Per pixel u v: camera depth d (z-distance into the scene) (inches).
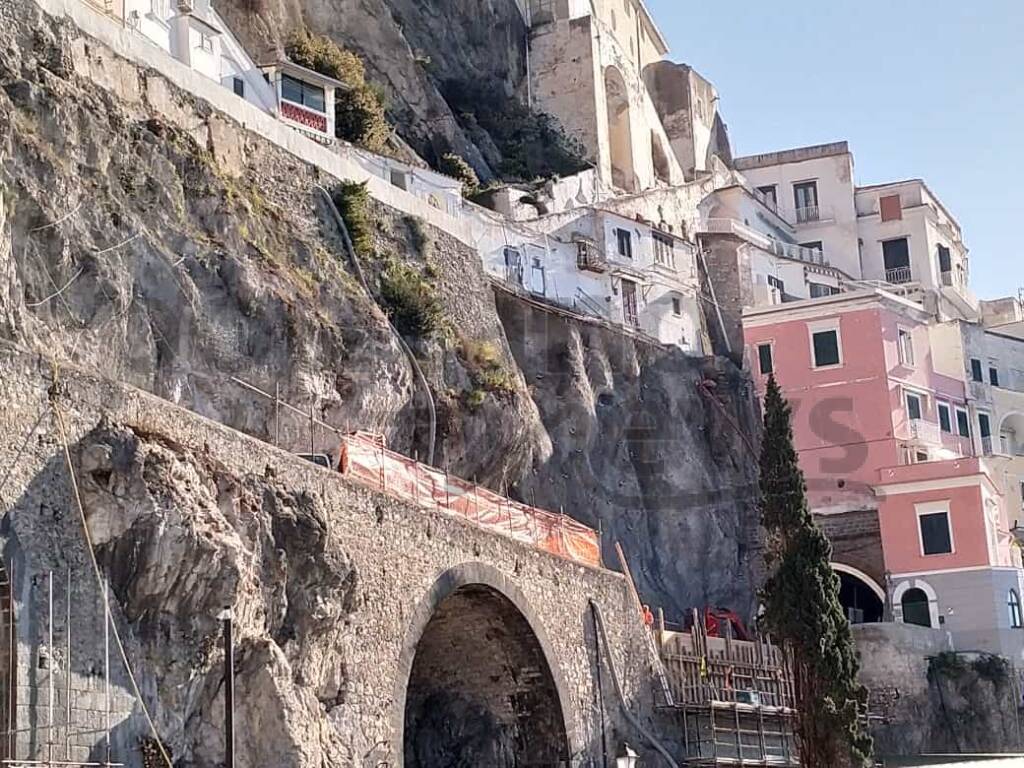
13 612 923.4
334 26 2933.1
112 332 1375.5
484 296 2198.6
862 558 2815.0
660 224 3265.3
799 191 4008.4
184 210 1567.4
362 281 1871.3
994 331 3690.9
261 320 1594.5
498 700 1652.3
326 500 1263.5
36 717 918.4
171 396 1457.9
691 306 3004.4
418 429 1878.7
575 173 3228.3
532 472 2182.6
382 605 1320.1
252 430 1557.6
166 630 1034.7
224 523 1081.4
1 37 1406.3
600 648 1753.2
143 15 2023.9
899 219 3978.8
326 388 1679.4
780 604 1919.3
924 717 2516.0
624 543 2496.3
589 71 3442.4
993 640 2672.2
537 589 1627.7
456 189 2502.5
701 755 1909.4
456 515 1485.0
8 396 960.3
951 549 2726.4
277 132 1839.3
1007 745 2588.6
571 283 2714.1
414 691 1651.1
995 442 3314.5
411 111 2992.1
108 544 999.0
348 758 1205.7
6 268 1168.2
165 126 1593.3
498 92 3400.6
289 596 1179.3
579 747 1644.9
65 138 1418.6
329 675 1233.4
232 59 2225.6
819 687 1877.5
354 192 1919.3
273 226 1740.9
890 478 2795.3
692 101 4055.1
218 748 1060.5
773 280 3371.1
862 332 2960.1
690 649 2068.2
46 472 973.8
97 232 1397.6
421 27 3272.6
